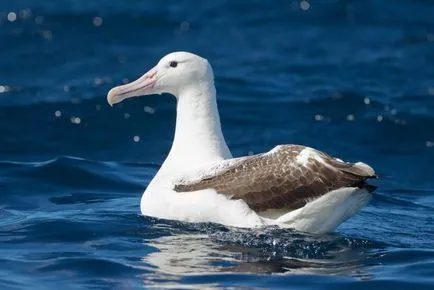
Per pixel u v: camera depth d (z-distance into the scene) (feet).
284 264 40.60
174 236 43.19
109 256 41.32
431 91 73.72
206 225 43.32
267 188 42.55
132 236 43.68
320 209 42.16
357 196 42.45
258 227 42.55
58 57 83.87
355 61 80.84
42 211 48.37
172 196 44.27
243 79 75.82
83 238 43.73
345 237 43.37
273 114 69.56
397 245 43.29
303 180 42.11
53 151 65.51
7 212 48.44
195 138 46.44
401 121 67.92
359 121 68.13
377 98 71.51
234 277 39.17
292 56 83.05
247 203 42.80
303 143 65.77
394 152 64.75
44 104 70.90
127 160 64.18
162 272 39.65
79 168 54.44
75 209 48.47
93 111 70.03
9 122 68.69
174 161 46.32
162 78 47.21
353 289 38.40
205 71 46.91
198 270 39.81
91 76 79.56
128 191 52.70
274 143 65.67
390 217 48.47
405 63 80.18
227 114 69.46
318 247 42.27
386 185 59.31
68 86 76.38
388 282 38.91
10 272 39.88
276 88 74.18
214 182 43.62
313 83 75.66
